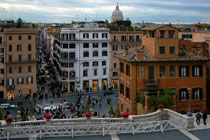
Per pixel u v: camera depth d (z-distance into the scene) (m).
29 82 86.75
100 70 98.88
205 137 26.42
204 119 30.80
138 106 45.06
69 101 80.00
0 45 81.81
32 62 86.50
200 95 48.31
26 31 84.81
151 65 46.53
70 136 26.25
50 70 139.75
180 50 50.72
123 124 28.00
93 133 27.06
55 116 49.97
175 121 29.95
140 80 46.31
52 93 90.69
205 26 96.88
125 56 49.97
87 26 107.00
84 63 96.19
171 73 47.22
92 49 96.69
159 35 48.22
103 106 73.44
